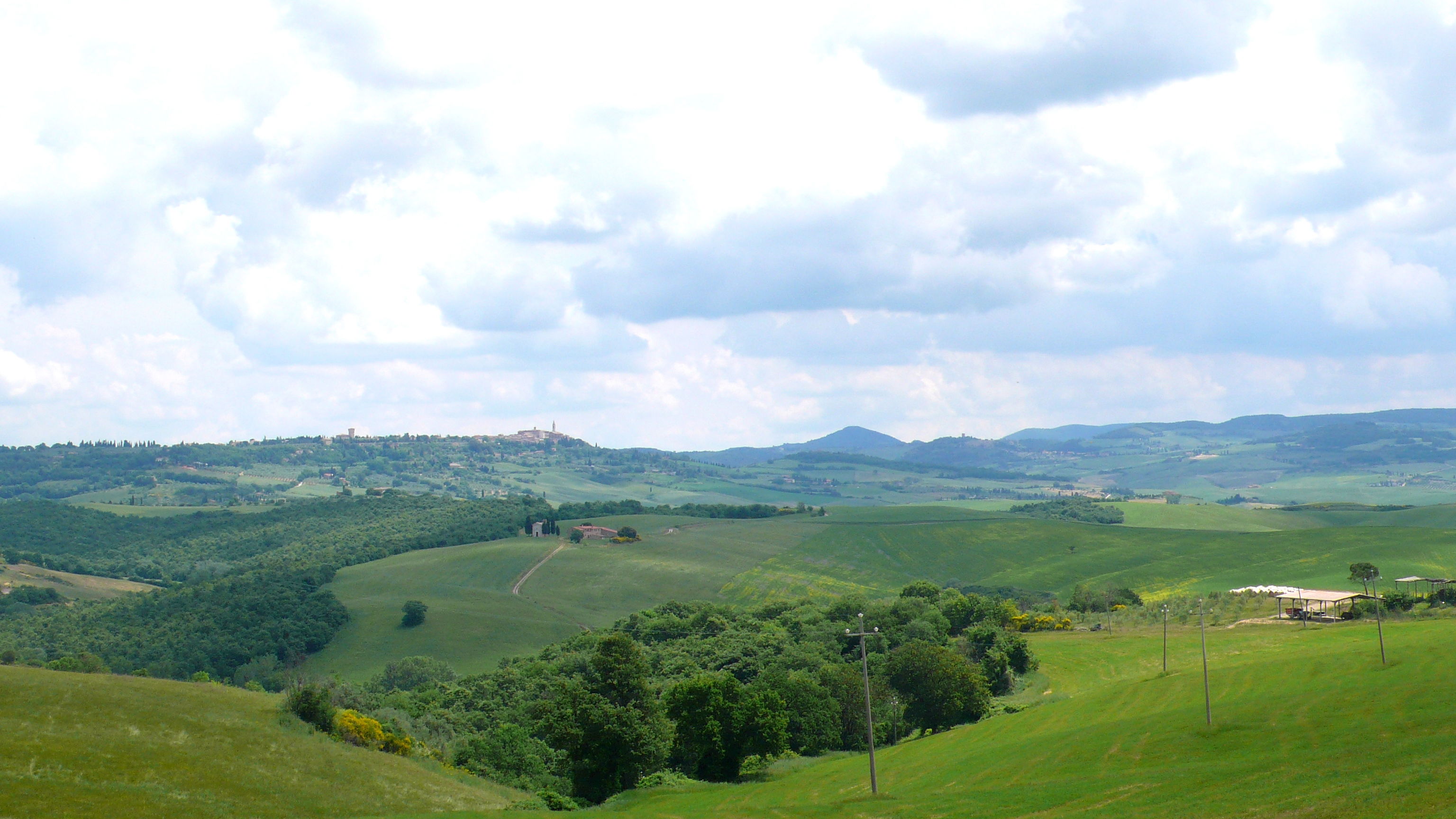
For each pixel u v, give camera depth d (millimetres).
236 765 65750
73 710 68875
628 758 90188
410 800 68062
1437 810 45938
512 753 95938
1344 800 51281
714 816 70688
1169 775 67250
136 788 58250
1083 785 68125
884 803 69500
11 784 55469
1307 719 78000
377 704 110500
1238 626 156000
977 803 66062
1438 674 85250
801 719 109938
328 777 68312
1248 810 53875
